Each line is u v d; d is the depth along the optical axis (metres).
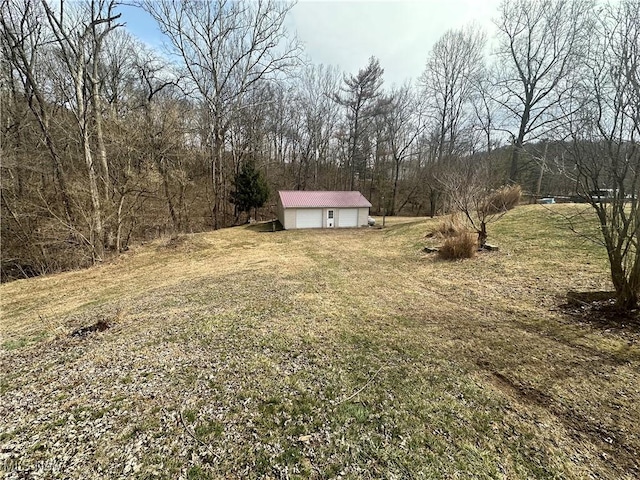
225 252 13.34
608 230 4.19
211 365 3.70
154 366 3.72
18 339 5.07
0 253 11.87
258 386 3.24
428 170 27.30
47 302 7.71
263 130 27.53
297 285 7.27
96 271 10.95
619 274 4.24
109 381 3.44
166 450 2.39
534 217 11.09
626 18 3.55
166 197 17.92
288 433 2.55
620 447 2.29
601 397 2.85
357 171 32.88
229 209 24.59
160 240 15.40
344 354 3.88
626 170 3.82
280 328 4.73
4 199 11.88
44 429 2.68
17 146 13.01
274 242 15.61
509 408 2.77
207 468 2.22
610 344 3.72
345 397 3.01
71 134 13.02
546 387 3.04
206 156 22.05
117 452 2.39
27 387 3.42
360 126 30.25
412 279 7.48
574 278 5.99
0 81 12.69
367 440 2.45
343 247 13.28
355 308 5.58
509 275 6.81
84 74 12.48
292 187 31.17
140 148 14.34
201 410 2.87
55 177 12.88
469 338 4.17
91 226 12.04
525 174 18.47
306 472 2.17
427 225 15.01
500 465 2.18
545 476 2.08
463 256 8.72
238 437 2.52
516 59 18.20
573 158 4.18
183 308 5.93
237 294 6.68
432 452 2.31
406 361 3.66
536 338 4.03
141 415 2.83
